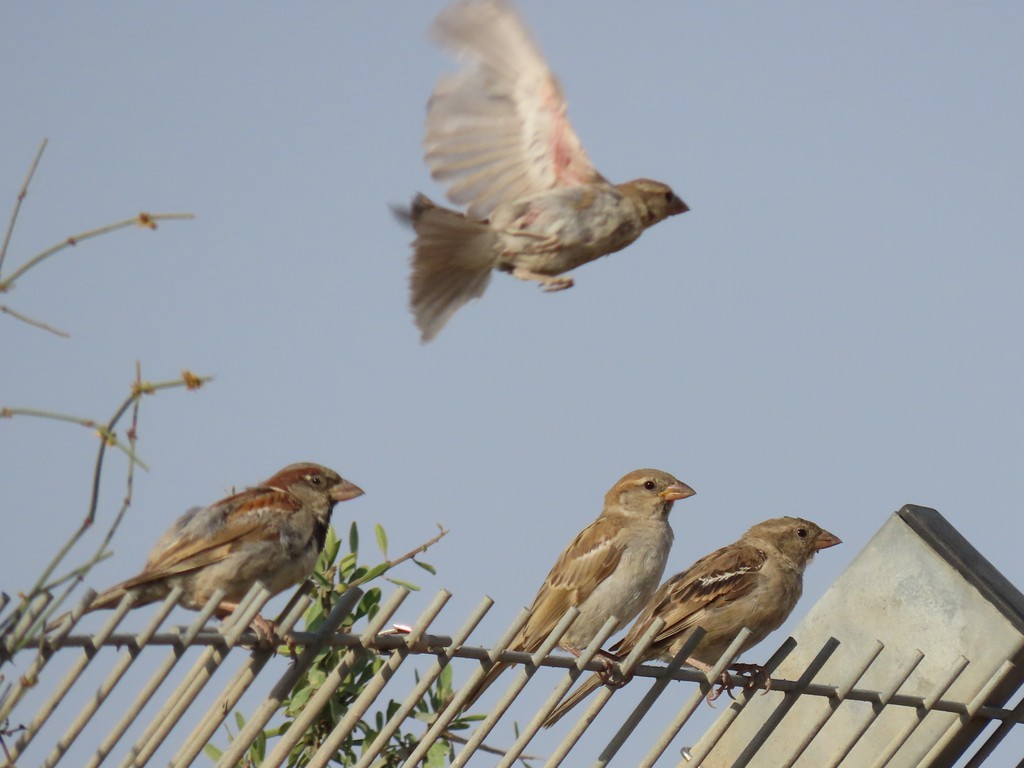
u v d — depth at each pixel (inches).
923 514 521.3
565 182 426.9
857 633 516.4
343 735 361.4
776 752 518.3
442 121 420.5
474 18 418.3
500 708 379.9
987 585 500.4
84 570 301.6
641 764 417.7
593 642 385.1
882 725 506.6
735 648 415.5
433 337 417.7
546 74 419.5
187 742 350.3
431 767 496.1
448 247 412.8
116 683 319.9
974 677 493.4
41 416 301.6
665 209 440.1
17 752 308.2
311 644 356.5
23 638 297.7
